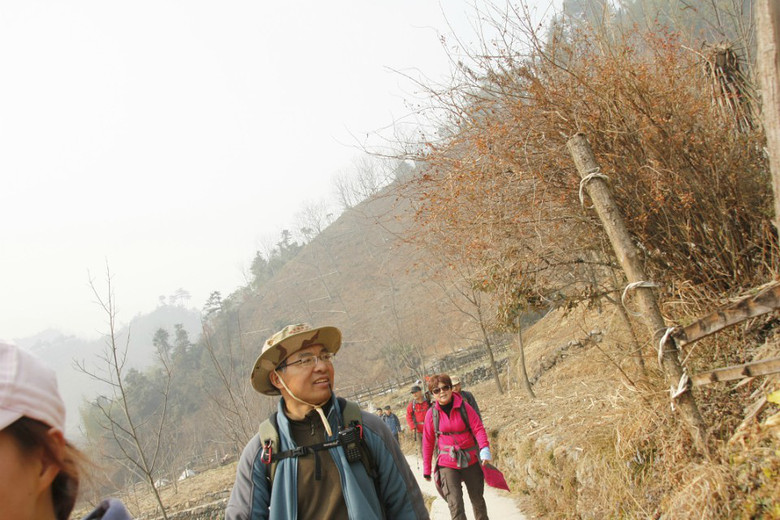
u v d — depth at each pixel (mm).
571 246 5129
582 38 5160
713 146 4691
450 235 5434
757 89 5016
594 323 8898
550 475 6266
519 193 4965
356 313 71438
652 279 4863
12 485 1032
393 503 2805
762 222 4512
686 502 3547
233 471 25625
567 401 8086
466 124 5160
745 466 3424
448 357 31922
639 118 4742
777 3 2186
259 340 75688
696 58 5379
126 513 1272
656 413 4449
